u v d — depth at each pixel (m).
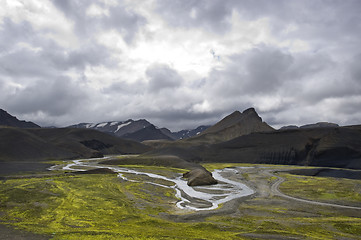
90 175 105.94
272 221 46.59
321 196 75.38
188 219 48.91
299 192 83.06
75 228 39.41
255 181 110.62
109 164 176.00
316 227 43.31
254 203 66.06
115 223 43.59
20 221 42.75
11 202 54.03
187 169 153.62
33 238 32.53
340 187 90.44
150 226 42.34
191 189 87.38
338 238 37.88
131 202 61.00
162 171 134.25
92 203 56.66
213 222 46.06
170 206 60.22
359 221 47.66
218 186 95.50
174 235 35.97
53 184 74.69
